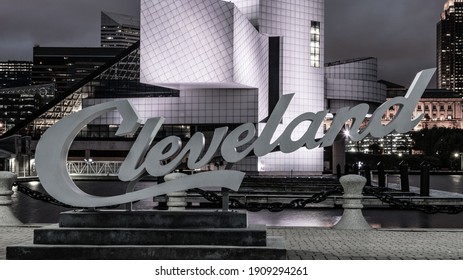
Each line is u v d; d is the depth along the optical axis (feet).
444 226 82.43
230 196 110.32
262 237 43.65
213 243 43.75
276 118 47.93
